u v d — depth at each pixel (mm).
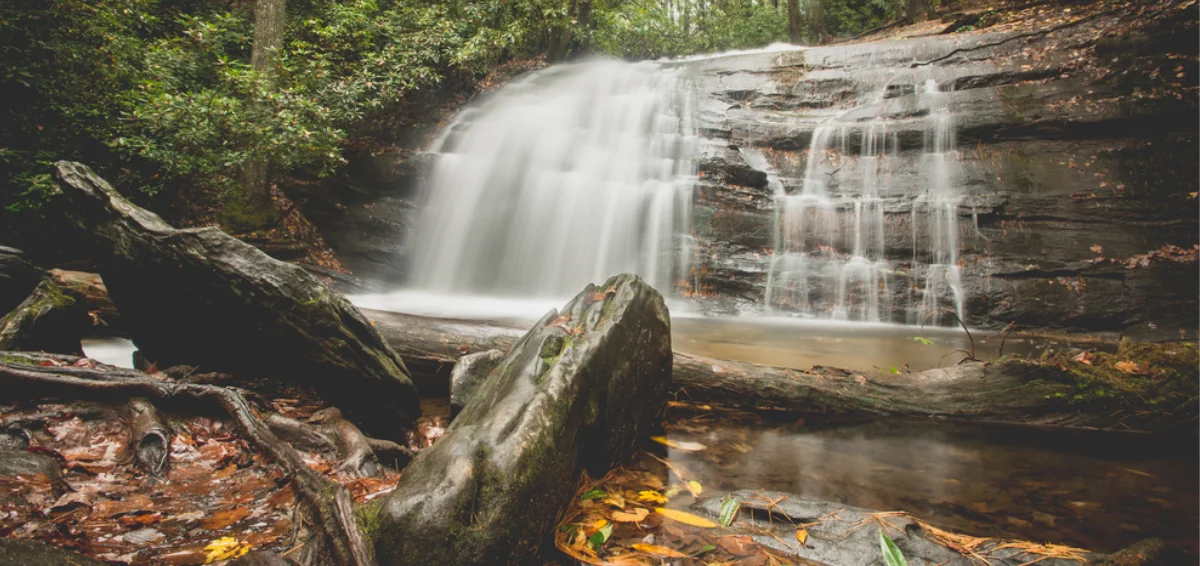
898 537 2070
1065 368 3730
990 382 3789
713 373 3822
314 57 9836
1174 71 8570
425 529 1679
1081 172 8344
